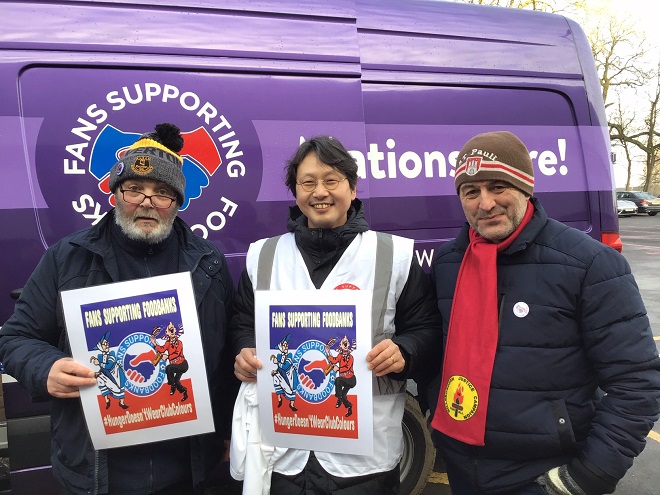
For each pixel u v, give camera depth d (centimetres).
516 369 139
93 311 143
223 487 266
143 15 222
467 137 270
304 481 151
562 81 294
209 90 227
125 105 214
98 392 142
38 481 207
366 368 146
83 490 146
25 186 202
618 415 130
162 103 219
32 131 203
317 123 242
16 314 153
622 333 133
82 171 208
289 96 239
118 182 151
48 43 207
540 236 146
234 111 230
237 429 156
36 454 205
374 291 156
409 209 257
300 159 158
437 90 267
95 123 210
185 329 148
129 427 145
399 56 263
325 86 246
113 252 155
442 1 282
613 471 129
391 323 160
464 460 150
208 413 150
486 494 147
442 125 266
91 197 209
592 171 292
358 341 147
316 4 252
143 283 147
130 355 145
